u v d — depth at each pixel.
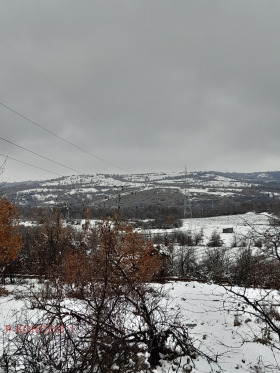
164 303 10.77
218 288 13.66
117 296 6.68
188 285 14.70
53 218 22.36
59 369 6.11
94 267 6.82
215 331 9.15
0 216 16.27
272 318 9.57
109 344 6.55
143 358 7.34
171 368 7.20
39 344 6.36
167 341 8.30
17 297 9.17
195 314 10.36
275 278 9.04
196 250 28.55
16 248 16.81
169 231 37.69
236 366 7.28
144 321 7.54
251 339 8.55
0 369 5.95
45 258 18.39
